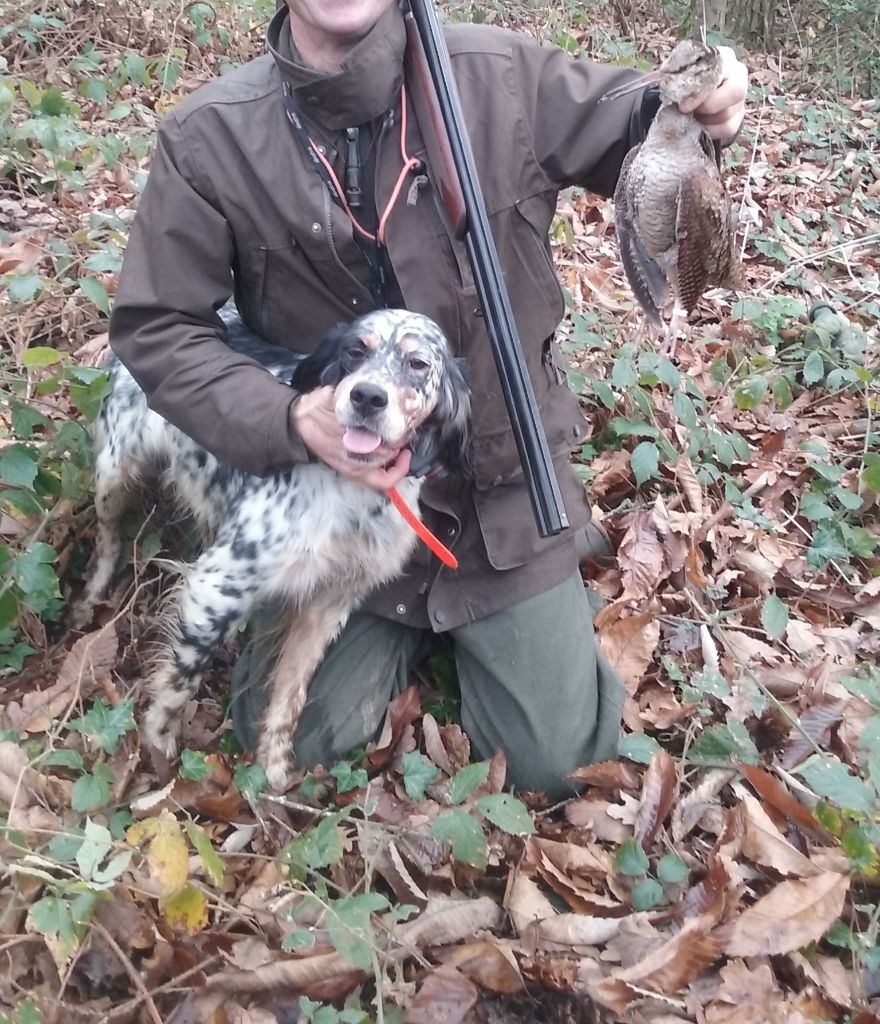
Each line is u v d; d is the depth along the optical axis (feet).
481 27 9.16
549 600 9.87
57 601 10.56
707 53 7.08
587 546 11.98
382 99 8.24
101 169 16.33
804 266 19.16
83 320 13.34
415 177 8.50
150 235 8.62
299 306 9.20
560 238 16.90
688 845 8.92
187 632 9.20
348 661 10.00
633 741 9.64
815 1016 7.45
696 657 10.77
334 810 9.05
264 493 9.23
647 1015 7.36
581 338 13.74
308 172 8.46
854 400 14.93
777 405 14.99
